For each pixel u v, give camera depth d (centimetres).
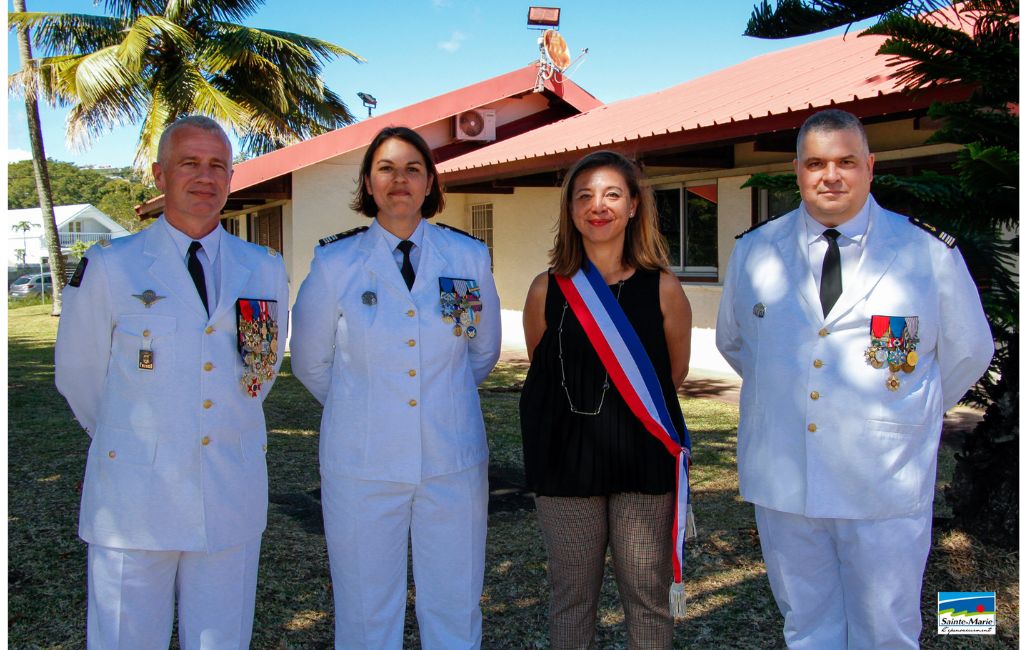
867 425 225
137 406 224
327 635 304
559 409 242
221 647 234
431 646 263
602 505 243
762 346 240
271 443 587
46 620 312
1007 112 330
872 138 697
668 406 240
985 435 364
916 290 227
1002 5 325
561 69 1320
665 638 242
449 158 1260
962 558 352
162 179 231
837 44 920
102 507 222
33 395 788
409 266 262
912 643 233
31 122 1802
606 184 237
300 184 1237
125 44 1526
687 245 909
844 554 234
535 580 348
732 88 880
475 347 282
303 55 1764
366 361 254
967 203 328
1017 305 328
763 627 306
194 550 225
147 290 227
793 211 250
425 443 255
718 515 421
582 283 244
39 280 2866
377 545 255
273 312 245
